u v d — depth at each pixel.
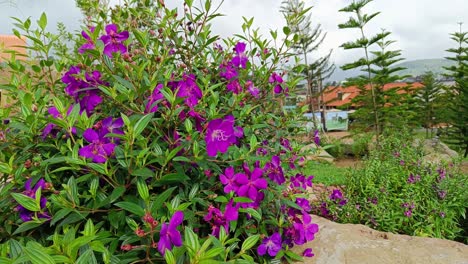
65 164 1.48
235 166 1.72
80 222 1.31
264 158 1.70
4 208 1.47
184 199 1.48
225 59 2.19
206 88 1.68
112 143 1.32
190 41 2.11
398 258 2.02
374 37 13.94
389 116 14.41
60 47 2.38
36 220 1.22
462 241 3.69
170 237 1.06
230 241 1.30
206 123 1.52
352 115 15.48
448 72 20.39
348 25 14.06
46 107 1.82
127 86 1.44
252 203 1.65
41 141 1.58
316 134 2.53
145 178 1.33
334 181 5.44
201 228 1.60
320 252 2.08
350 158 11.59
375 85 15.31
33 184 1.37
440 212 3.47
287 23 2.11
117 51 1.70
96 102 1.55
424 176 3.98
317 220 2.59
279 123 2.15
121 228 1.33
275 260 1.83
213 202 1.63
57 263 0.91
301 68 2.27
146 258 1.17
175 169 1.51
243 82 2.03
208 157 1.54
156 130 1.49
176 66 2.11
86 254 0.88
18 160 1.51
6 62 2.00
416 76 26.53
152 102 1.51
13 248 0.99
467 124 14.23
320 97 22.72
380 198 3.74
